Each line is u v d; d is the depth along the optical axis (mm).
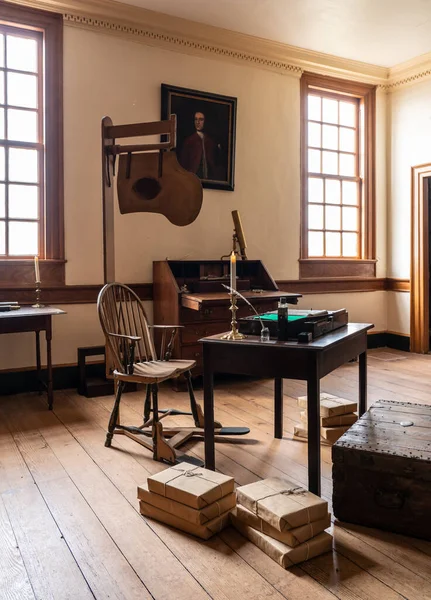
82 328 4812
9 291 4484
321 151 6371
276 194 5871
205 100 5301
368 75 6406
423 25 5262
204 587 1776
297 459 2928
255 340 2574
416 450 2123
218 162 5426
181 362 3338
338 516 2227
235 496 2268
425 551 1991
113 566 1908
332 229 6492
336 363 2672
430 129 6133
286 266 5977
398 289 6652
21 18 4484
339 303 6422
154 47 5066
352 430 2389
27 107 4656
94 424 3625
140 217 5062
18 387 4543
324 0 4723
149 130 3396
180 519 2150
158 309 4949
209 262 5172
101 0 4652
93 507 2371
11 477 2705
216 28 5242
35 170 4719
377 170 6672
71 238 4754
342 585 1777
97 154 4848
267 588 1767
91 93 4793
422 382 4820
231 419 3719
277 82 5824
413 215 6395
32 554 1991
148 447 3010
